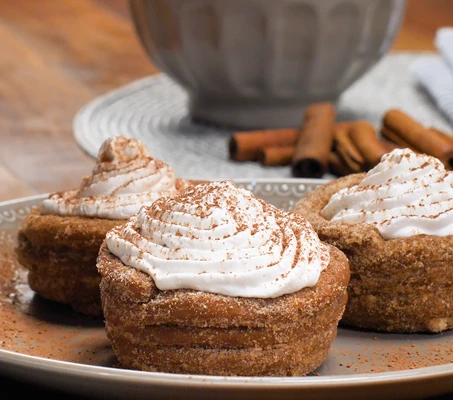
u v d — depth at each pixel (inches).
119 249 17.8
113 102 29.2
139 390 16.5
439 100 29.2
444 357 18.4
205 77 26.4
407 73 35.1
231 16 25.2
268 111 26.9
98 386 16.6
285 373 17.4
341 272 17.9
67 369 16.6
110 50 37.6
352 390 16.5
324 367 18.1
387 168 19.5
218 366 17.3
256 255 17.4
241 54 25.7
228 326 17.2
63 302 19.7
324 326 17.7
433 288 18.9
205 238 17.5
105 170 19.9
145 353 17.4
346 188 19.9
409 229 18.9
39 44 38.0
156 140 26.1
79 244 19.3
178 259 17.4
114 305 17.5
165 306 17.1
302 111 26.9
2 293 19.9
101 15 43.1
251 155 25.1
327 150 24.4
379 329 19.1
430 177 19.3
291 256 17.6
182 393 16.4
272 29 25.3
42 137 27.6
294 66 26.0
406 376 16.6
